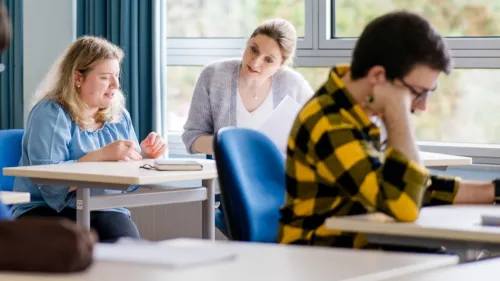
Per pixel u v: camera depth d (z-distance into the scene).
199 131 3.99
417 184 2.03
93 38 3.71
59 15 5.03
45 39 5.07
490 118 4.32
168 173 3.23
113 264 1.38
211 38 4.96
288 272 1.36
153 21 4.68
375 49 2.12
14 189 3.60
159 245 1.58
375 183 2.03
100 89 3.65
